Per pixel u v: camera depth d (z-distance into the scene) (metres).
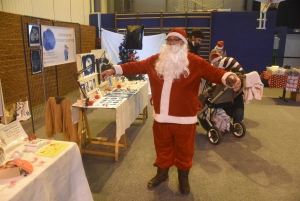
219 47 4.39
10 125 1.67
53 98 2.39
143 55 5.77
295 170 2.61
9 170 1.23
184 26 7.29
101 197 2.14
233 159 2.84
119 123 2.64
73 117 2.59
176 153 2.16
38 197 1.28
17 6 4.45
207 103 3.29
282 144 3.26
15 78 4.12
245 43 7.15
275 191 2.25
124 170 2.58
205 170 2.60
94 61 2.93
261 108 4.99
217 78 1.89
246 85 2.29
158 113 2.03
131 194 2.19
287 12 8.89
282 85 5.36
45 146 1.60
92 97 2.82
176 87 1.95
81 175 1.68
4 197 1.09
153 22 7.40
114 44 5.95
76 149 1.65
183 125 2.01
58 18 5.80
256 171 2.59
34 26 3.21
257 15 6.93
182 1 8.91
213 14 7.12
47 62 3.71
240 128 3.43
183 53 1.95
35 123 3.95
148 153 2.97
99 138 3.27
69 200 1.59
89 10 7.55
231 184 2.35
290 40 8.34
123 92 3.20
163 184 2.34
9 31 3.92
